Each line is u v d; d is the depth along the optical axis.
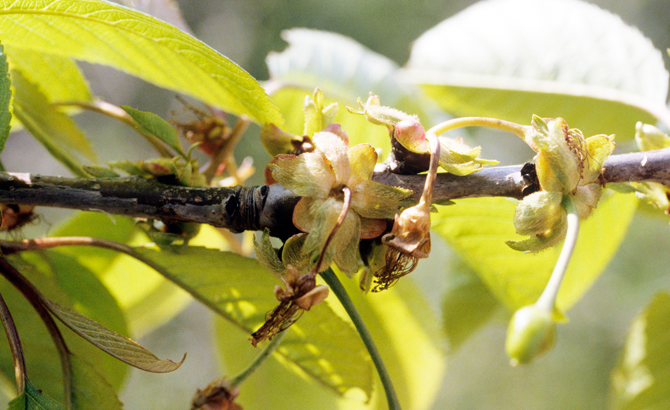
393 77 0.48
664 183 0.36
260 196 0.36
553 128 0.35
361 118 0.45
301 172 0.35
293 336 0.38
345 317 0.42
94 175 0.36
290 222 0.36
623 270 1.89
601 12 0.45
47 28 0.38
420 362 0.48
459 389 1.96
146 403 1.71
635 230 1.86
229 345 0.48
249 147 1.42
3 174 0.36
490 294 0.50
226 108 0.39
